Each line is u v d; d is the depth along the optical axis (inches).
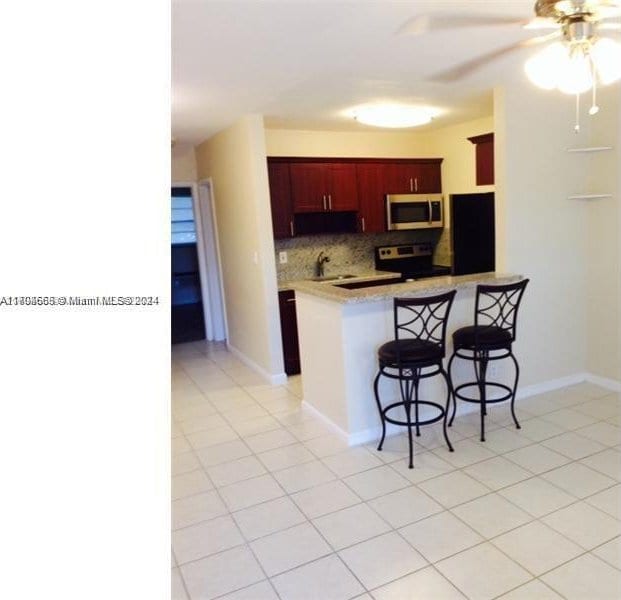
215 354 220.5
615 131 139.5
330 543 88.4
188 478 113.9
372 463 115.6
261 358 183.3
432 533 89.2
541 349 150.4
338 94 135.3
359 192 199.9
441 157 217.0
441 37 93.3
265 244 167.0
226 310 220.5
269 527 94.2
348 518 95.3
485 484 103.7
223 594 78.1
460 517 93.2
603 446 116.8
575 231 149.7
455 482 105.1
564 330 153.4
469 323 137.6
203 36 87.6
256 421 144.0
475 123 194.1
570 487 100.7
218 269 224.4
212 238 240.1
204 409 155.9
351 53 100.8
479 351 123.9
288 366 182.4
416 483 105.7
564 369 155.6
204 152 213.9
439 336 133.7
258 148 160.2
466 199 165.2
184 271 329.1
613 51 77.9
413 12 80.9
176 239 324.8
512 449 117.7
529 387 150.3
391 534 89.7
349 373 123.6
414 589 76.5
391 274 203.6
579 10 71.4
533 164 139.3
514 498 98.1
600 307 152.0
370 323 124.3
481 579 77.6
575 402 143.5
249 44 92.7
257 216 164.6
